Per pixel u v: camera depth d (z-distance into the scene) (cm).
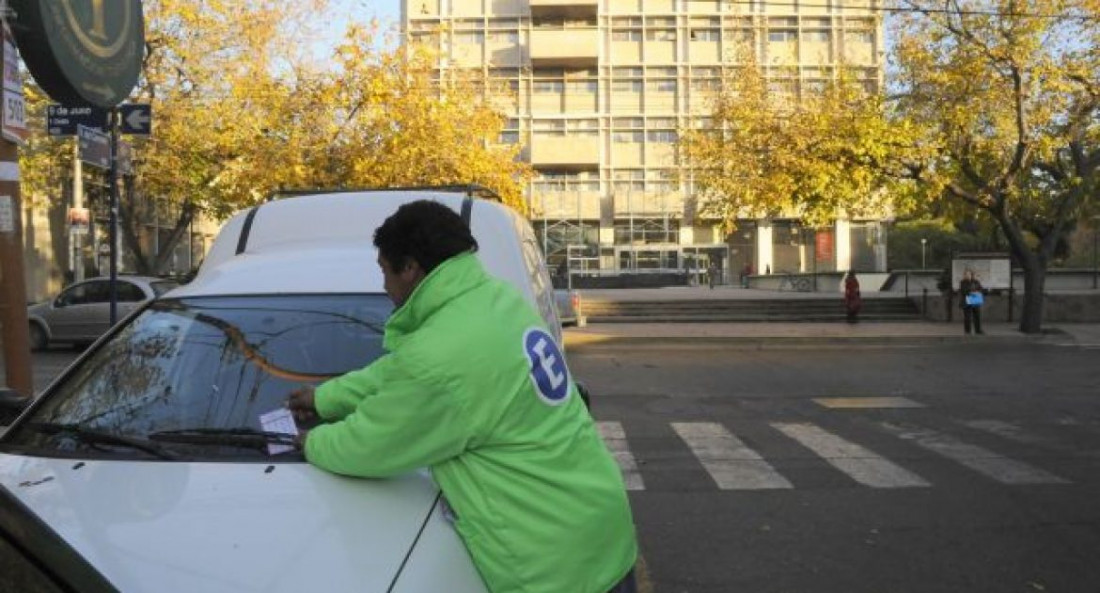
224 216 2608
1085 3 1894
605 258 5425
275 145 2200
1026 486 718
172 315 359
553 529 234
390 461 233
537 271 498
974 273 2428
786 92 2294
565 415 248
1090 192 2411
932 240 5800
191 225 3691
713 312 2858
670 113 5347
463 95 2452
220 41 2291
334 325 347
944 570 521
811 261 5444
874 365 1653
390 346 259
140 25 704
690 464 808
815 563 535
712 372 1555
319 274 379
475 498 234
